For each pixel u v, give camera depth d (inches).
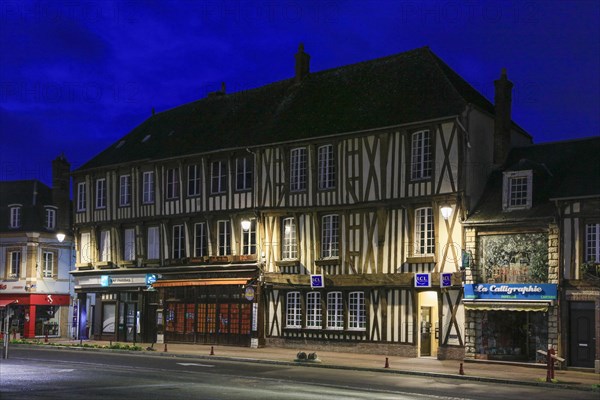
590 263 767.7
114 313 1218.0
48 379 618.2
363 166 938.1
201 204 1101.7
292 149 1009.5
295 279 981.8
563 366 774.5
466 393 571.8
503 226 834.2
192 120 1242.6
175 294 1124.5
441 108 890.1
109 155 1286.9
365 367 754.8
